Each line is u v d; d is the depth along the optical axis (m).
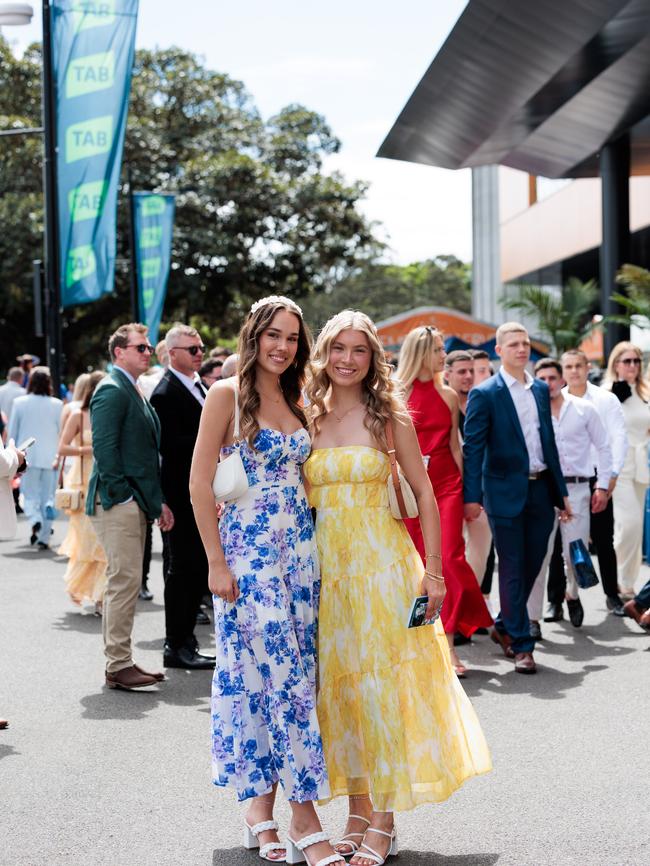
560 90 16.78
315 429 4.33
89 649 8.00
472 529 8.42
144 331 7.00
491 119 18.66
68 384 38.62
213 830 4.46
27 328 36.69
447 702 4.23
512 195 39.16
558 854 4.15
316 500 4.32
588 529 8.92
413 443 4.34
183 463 7.36
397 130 19.66
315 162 38.53
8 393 16.77
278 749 4.04
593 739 5.66
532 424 7.42
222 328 39.06
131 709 6.34
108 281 13.99
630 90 16.58
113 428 6.80
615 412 9.20
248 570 4.12
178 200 34.47
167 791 4.93
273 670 4.06
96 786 5.00
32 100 35.44
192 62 38.41
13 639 8.35
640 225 25.64
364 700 4.17
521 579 7.32
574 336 25.23
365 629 4.19
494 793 4.85
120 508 6.81
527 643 7.24
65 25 13.86
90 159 13.88
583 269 35.59
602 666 7.37
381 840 4.09
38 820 4.57
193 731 5.89
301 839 4.00
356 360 4.28
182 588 7.39
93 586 9.27
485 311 52.22
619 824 4.46
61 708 6.38
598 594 10.34
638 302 19.39
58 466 9.93
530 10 13.58
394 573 4.23
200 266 34.94
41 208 32.75
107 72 13.80
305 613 4.21
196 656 7.48
